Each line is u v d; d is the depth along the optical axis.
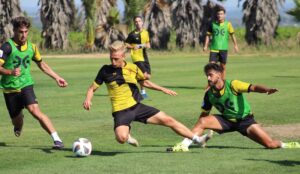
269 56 83.88
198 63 67.38
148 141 19.17
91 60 76.44
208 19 105.69
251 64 64.81
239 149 17.31
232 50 94.81
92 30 105.00
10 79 17.73
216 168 14.62
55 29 102.81
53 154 16.78
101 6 105.56
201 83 41.28
